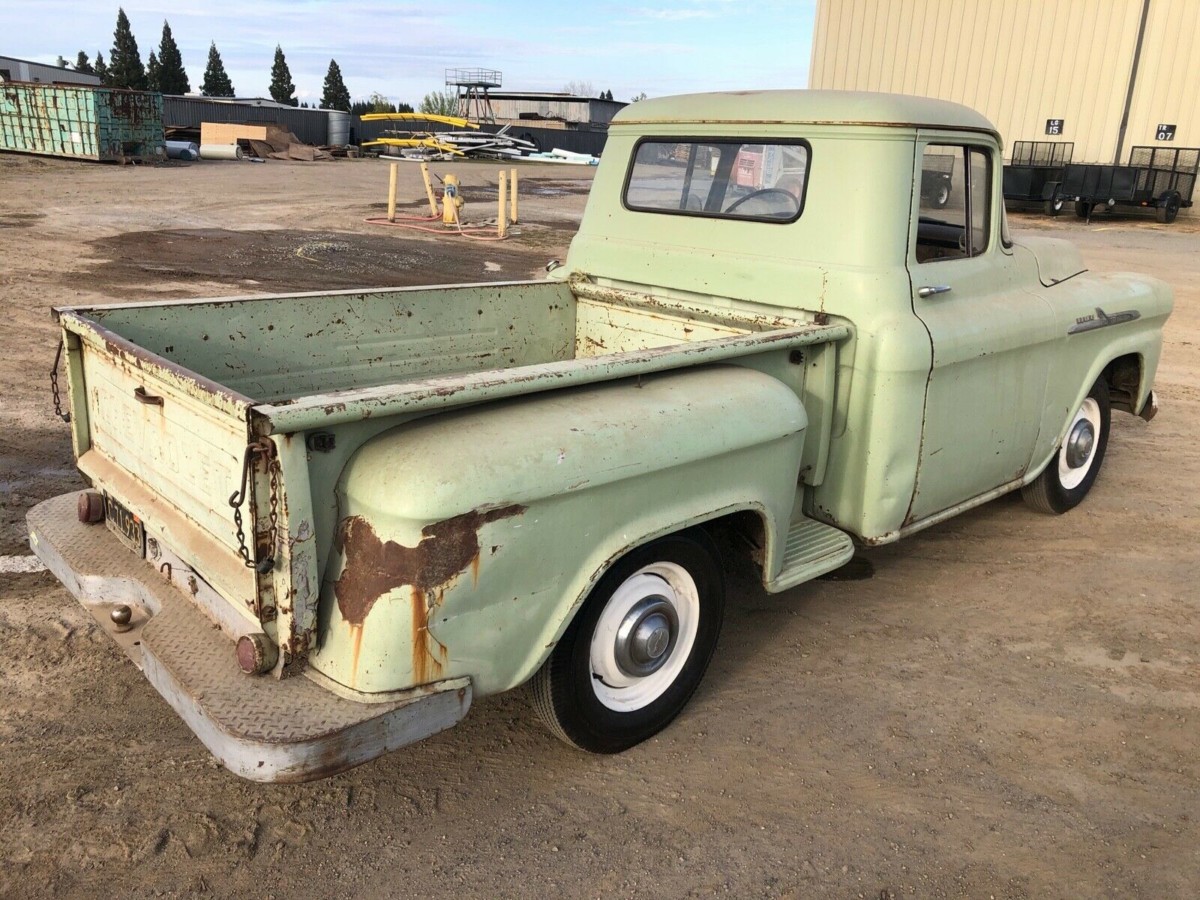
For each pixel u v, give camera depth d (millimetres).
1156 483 5969
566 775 3037
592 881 2598
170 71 94125
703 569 3180
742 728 3332
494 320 4430
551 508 2504
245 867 2576
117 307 3285
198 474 2521
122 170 26156
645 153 4340
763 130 3838
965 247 3977
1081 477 5367
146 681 3371
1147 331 5195
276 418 2092
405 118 38969
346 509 2307
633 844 2746
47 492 4918
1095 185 23266
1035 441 4500
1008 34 25719
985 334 3852
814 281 3656
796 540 3615
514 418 2568
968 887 2648
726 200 4023
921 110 3615
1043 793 3061
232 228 15844
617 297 4449
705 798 2961
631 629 2955
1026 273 4324
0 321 8406
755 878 2639
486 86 72625
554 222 19500
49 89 27438
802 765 3146
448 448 2361
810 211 3709
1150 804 3031
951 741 3312
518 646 2553
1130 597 4438
